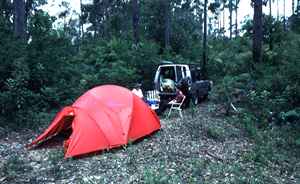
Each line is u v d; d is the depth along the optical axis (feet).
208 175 23.24
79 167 24.44
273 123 38.14
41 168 24.40
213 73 74.54
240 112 41.60
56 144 29.94
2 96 34.12
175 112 44.55
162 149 28.27
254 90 47.62
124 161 25.49
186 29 130.82
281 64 54.90
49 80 42.57
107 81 51.11
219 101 51.57
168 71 48.24
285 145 32.24
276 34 71.92
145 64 59.82
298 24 84.07
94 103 29.19
